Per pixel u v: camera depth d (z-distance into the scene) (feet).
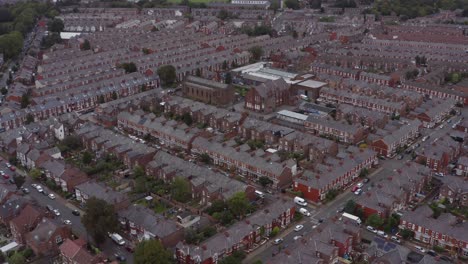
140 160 653.30
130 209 530.27
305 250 457.27
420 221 505.25
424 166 620.08
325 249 458.91
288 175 622.95
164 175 618.44
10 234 526.57
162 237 482.28
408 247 494.59
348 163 629.51
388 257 446.19
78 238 510.99
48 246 487.20
